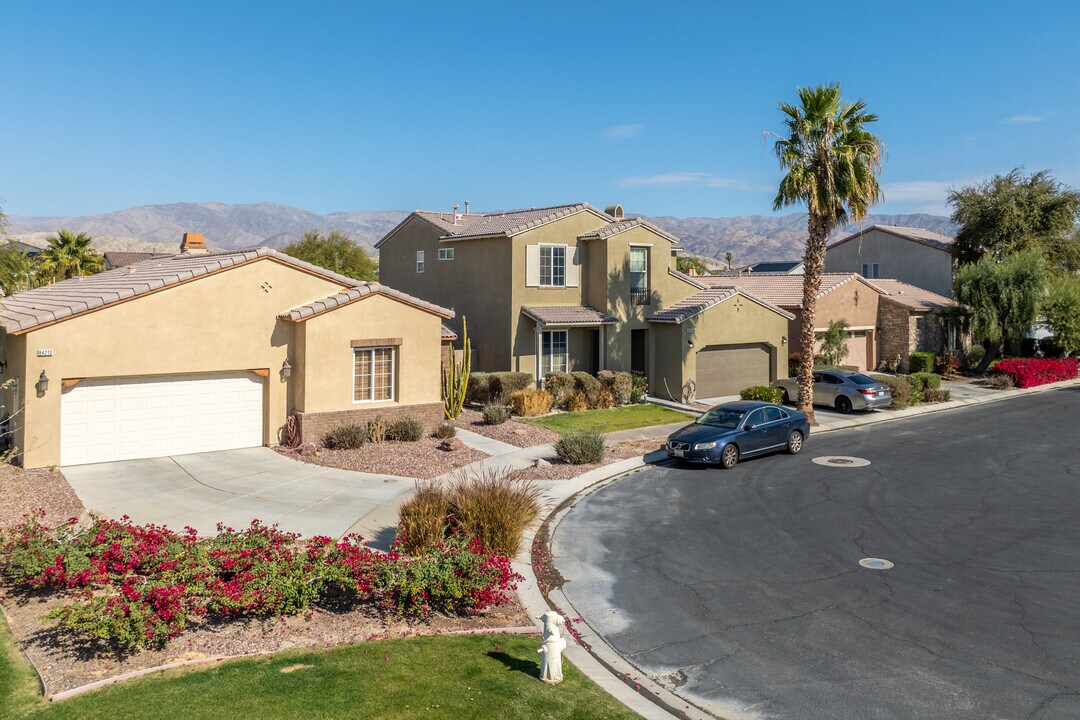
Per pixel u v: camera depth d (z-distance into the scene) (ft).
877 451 73.10
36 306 65.10
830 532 47.60
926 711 26.55
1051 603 36.01
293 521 47.52
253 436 67.92
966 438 79.92
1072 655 30.66
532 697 26.81
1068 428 85.30
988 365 137.69
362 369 71.46
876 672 29.50
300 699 25.55
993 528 48.16
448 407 81.15
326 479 57.93
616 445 74.38
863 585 38.63
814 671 29.71
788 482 60.59
